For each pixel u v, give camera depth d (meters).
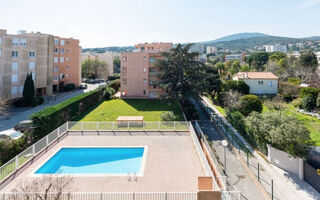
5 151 14.21
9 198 8.27
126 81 40.69
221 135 22.73
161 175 11.92
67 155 15.98
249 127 19.22
